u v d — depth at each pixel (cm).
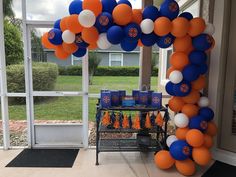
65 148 340
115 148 295
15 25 319
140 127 283
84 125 336
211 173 270
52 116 343
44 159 302
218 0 291
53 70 327
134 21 228
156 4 353
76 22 215
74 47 238
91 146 346
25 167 278
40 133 341
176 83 245
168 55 385
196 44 232
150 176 261
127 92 329
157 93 284
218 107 307
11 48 322
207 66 279
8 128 331
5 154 316
